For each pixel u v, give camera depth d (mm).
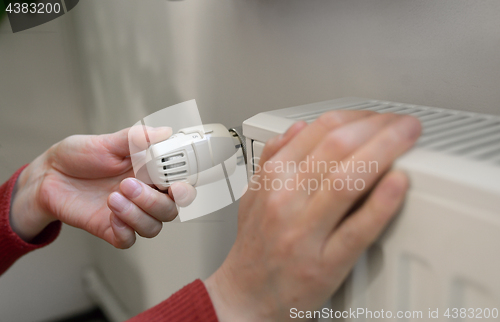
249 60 469
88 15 843
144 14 643
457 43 281
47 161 492
